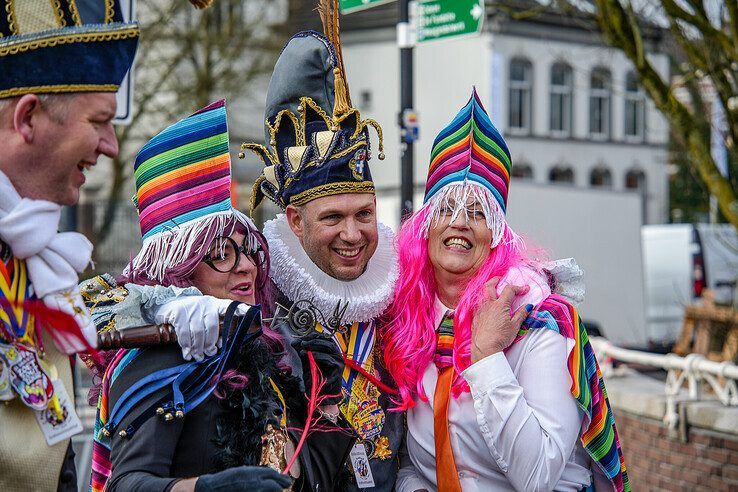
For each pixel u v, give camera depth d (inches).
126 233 856.9
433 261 130.6
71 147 83.3
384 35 1075.9
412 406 127.6
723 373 241.3
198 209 109.5
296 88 130.0
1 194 81.5
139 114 841.5
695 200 1255.5
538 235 685.3
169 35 855.1
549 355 122.4
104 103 84.9
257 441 100.7
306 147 125.6
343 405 123.8
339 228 124.1
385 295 128.3
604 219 721.6
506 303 122.7
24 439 83.9
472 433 124.1
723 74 310.7
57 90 82.2
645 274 778.8
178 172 110.0
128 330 97.4
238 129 955.3
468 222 128.6
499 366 119.5
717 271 763.4
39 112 82.1
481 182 129.1
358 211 124.7
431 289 132.6
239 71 903.7
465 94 1031.0
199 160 110.1
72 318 81.4
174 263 108.4
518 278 127.8
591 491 130.3
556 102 1182.3
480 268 130.1
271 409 103.2
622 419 282.4
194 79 906.1
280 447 104.1
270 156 131.4
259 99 962.1
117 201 871.7
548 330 123.3
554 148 1184.8
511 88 1144.8
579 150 1204.5
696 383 251.3
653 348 553.0
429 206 132.4
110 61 84.7
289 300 126.5
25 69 81.2
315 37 130.8
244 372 103.9
